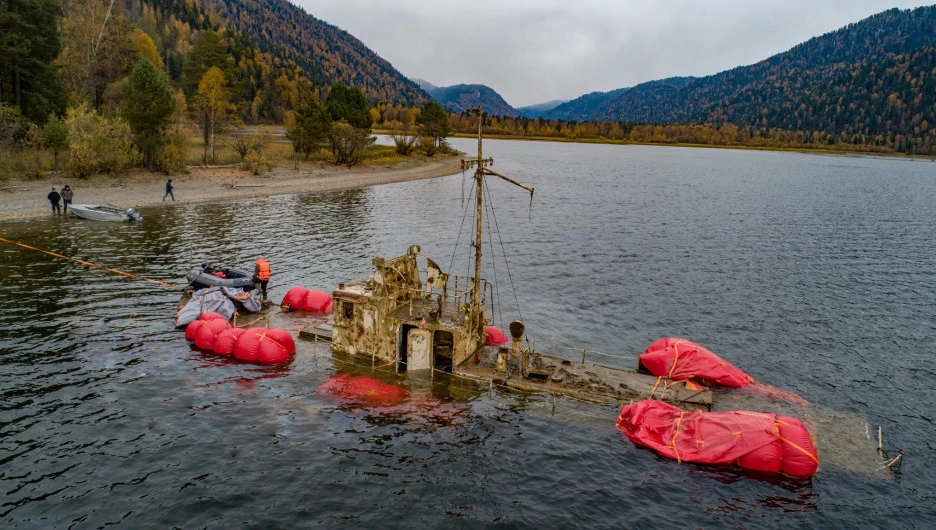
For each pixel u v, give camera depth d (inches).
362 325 1014.4
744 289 1626.5
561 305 1439.5
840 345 1234.6
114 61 3567.9
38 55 2810.0
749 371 1088.8
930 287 1692.9
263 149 3860.7
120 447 746.8
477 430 833.5
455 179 4163.4
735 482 737.0
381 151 5019.7
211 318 1109.7
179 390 903.1
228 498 660.7
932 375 1098.7
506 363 963.3
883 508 700.7
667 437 799.7
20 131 2637.8
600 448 800.9
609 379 946.7
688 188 4215.1
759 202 3506.4
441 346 1048.8
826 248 2199.8
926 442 861.2
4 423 782.5
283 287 1444.4
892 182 5157.5
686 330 1295.5
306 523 626.8
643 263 1892.2
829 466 775.7
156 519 620.4
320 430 815.1
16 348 1010.1
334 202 2822.3
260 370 981.2
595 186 4151.1
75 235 1836.9
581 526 645.9
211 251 1748.3
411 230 2261.3
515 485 715.4
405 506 664.4
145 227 2011.6
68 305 1231.5
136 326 1139.3
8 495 642.2
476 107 966.4
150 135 2928.2
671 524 657.6
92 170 2679.6
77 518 613.9
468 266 1790.1
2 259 1541.6
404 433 818.2
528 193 3639.3
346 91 4729.3
